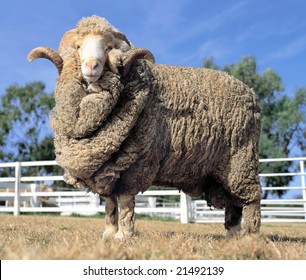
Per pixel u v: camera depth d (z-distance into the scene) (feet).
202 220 41.45
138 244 9.43
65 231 17.13
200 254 8.84
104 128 12.68
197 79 15.25
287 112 96.43
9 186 42.52
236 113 15.38
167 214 58.75
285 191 93.25
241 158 15.25
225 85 15.60
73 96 12.49
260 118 16.31
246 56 98.27
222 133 15.16
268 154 90.27
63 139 12.98
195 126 14.53
